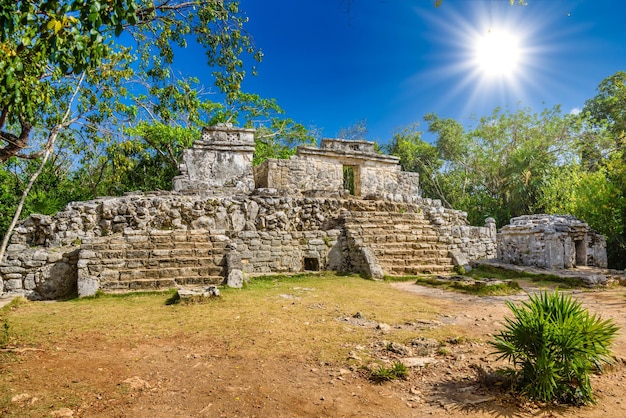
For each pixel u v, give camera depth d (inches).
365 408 117.6
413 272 410.9
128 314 235.0
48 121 349.7
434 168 1223.5
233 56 327.3
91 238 339.0
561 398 121.6
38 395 122.0
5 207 567.8
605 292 319.6
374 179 692.7
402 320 220.2
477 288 314.2
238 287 318.0
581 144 928.3
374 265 391.5
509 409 116.6
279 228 447.8
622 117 820.6
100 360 155.7
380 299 283.3
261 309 245.0
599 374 141.8
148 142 746.2
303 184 638.5
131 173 836.0
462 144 1208.8
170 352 166.1
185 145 748.6
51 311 246.8
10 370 142.0
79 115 365.1
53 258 325.7
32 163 684.1
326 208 481.1
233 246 366.6
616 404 119.5
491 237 515.5
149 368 147.6
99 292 294.2
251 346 172.9
